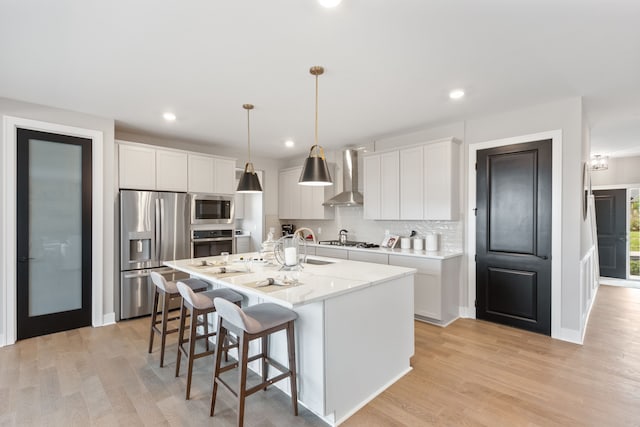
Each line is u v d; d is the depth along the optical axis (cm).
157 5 171
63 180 346
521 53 225
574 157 316
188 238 445
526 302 348
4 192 309
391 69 249
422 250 414
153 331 298
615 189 623
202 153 473
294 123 395
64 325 349
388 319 243
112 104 327
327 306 197
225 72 254
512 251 357
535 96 308
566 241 322
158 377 253
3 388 236
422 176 404
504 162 360
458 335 336
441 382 246
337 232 557
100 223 366
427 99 314
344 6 173
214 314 318
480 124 377
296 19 185
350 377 212
